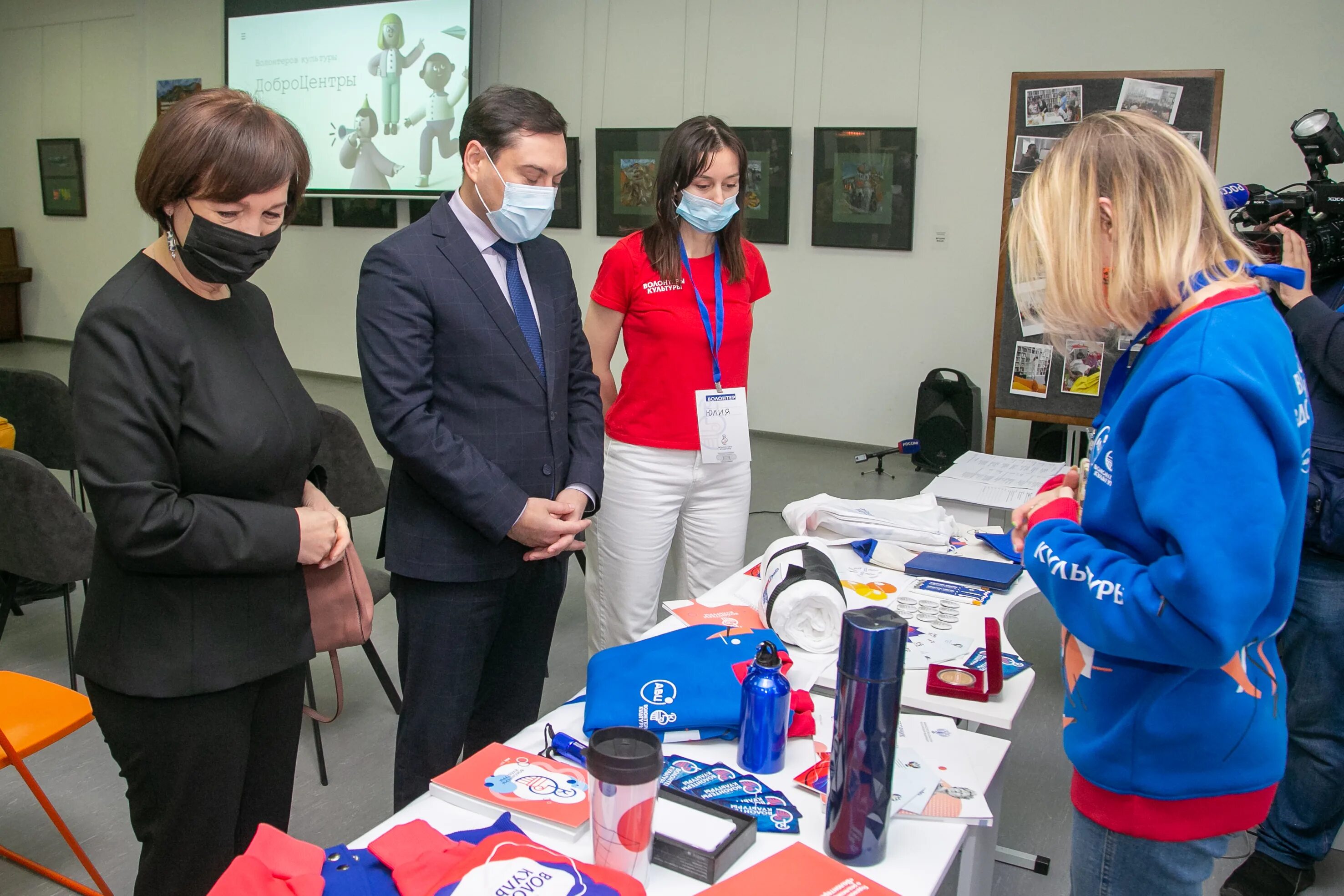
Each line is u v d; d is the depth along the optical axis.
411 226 1.78
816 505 2.32
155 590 1.35
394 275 1.69
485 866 1.03
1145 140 1.01
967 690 1.54
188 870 1.45
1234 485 0.91
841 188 5.98
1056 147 1.08
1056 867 2.27
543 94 6.98
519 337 1.78
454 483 1.69
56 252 9.58
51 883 2.09
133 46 8.68
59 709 1.94
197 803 1.42
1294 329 1.89
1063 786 2.60
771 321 6.43
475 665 1.86
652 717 1.36
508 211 1.70
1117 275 1.01
